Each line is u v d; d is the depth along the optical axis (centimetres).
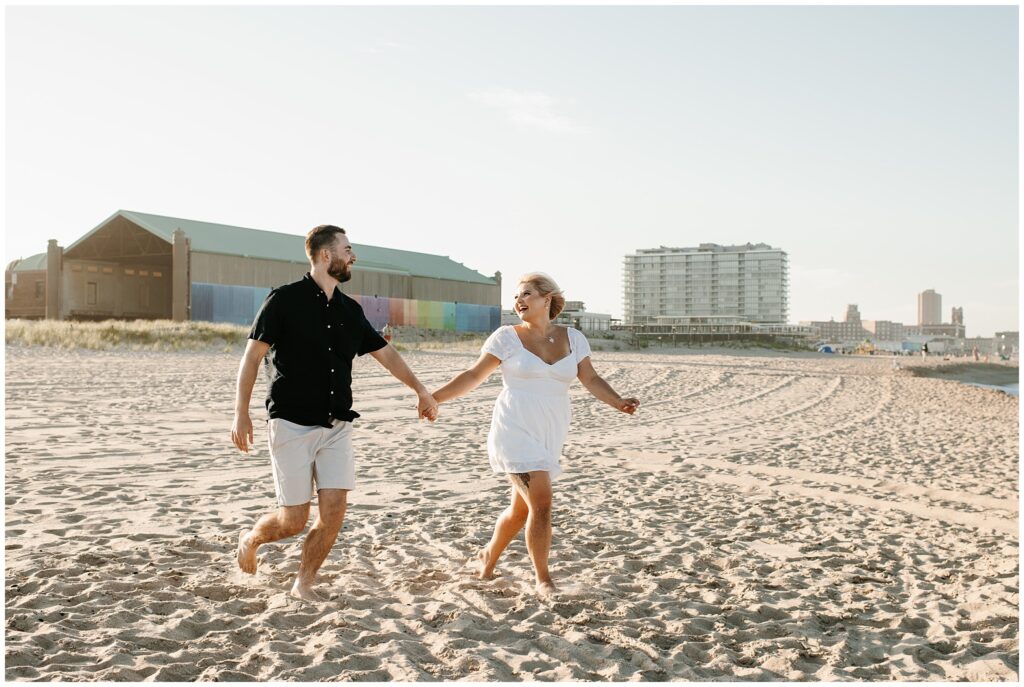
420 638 391
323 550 444
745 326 12219
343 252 428
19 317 6012
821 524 716
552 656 375
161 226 5488
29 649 349
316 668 341
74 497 683
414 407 1577
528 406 475
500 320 7869
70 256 5734
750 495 848
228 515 651
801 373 3534
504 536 498
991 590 509
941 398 2564
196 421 1225
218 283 5419
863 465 1086
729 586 513
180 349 3012
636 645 388
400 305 6706
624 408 479
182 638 382
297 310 420
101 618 396
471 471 920
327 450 439
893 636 426
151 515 636
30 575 461
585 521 691
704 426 1518
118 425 1138
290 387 423
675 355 5569
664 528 675
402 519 672
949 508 804
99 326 3459
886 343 16075
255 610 430
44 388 1544
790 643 405
